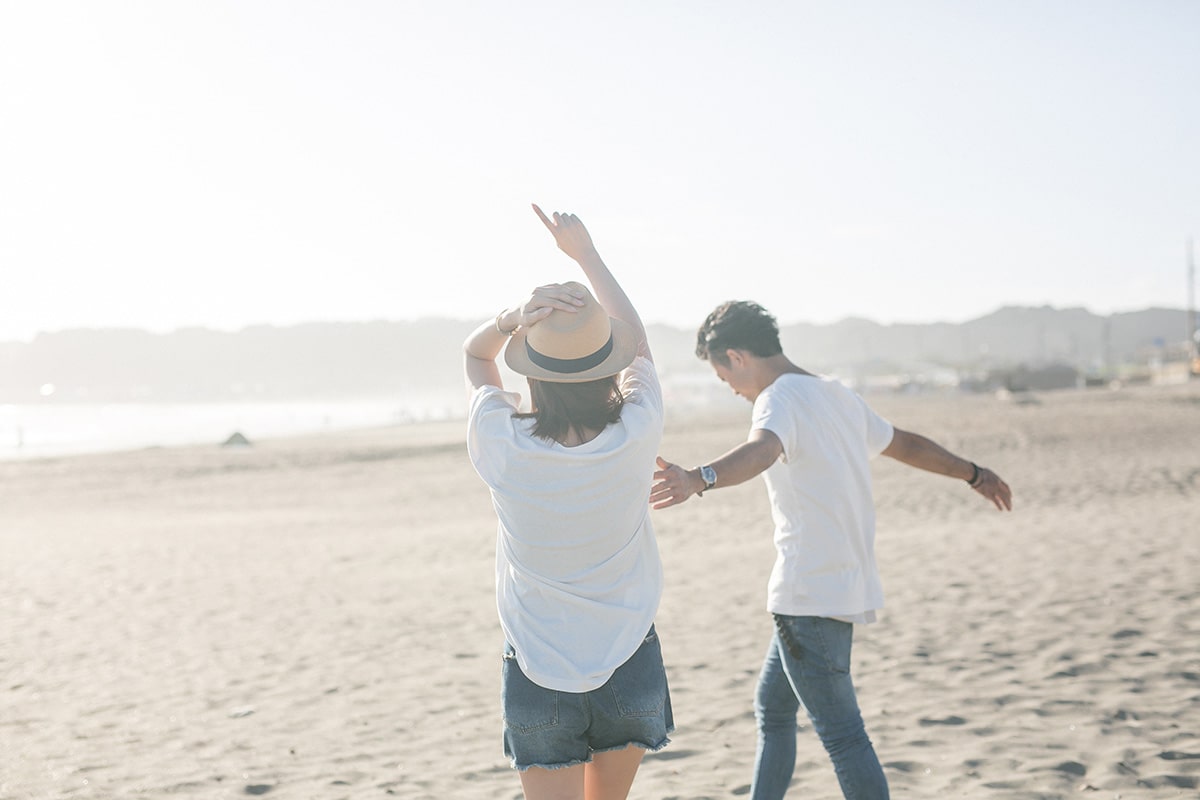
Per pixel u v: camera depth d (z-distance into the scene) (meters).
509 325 2.16
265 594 9.19
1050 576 7.51
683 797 3.67
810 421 2.72
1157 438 23.61
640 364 2.28
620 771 2.20
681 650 6.08
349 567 10.75
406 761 4.30
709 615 7.11
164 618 8.17
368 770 4.19
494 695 5.34
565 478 2.01
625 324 2.17
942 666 5.23
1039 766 3.72
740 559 9.81
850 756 2.72
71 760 4.46
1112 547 8.70
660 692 2.15
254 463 31.77
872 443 2.92
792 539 2.77
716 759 4.09
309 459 32.91
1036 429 29.00
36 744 4.75
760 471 2.54
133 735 4.86
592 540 2.05
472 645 6.65
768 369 2.97
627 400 2.15
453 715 4.99
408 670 6.02
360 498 19.92
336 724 4.92
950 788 3.58
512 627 2.10
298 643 6.97
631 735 2.12
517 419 2.08
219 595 9.23
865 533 2.80
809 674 2.75
